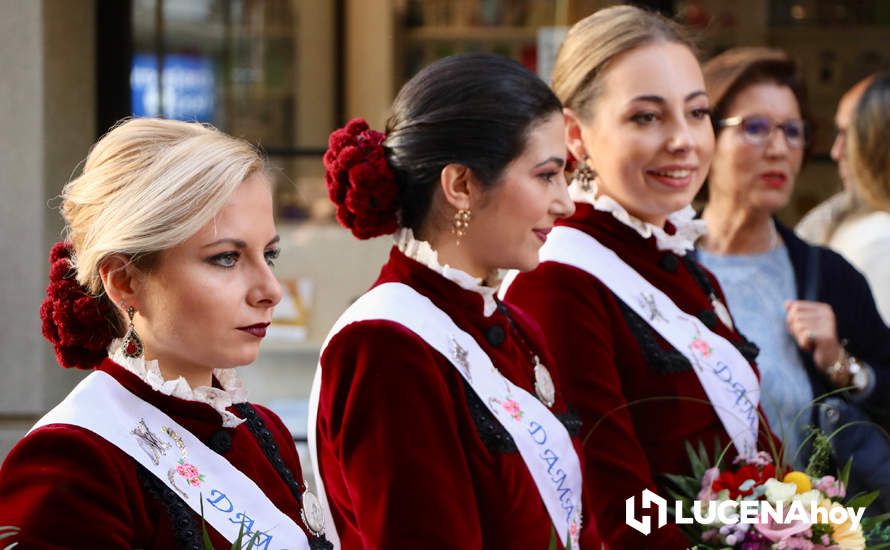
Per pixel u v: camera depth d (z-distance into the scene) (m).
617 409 3.50
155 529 2.63
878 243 5.90
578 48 3.77
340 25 7.34
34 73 6.57
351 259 7.10
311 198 7.25
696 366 3.63
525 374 3.28
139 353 2.75
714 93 4.93
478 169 3.12
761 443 3.84
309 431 3.23
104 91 6.87
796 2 7.21
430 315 3.11
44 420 2.65
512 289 3.66
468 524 2.96
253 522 2.74
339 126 7.36
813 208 6.73
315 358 6.94
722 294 4.02
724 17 7.24
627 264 3.70
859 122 5.94
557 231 3.71
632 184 3.69
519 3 7.31
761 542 3.24
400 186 3.21
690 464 3.58
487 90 3.14
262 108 7.30
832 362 4.76
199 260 2.67
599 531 3.44
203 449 2.75
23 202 6.57
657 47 3.69
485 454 3.06
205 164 2.66
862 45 7.19
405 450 2.95
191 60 7.17
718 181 4.94
